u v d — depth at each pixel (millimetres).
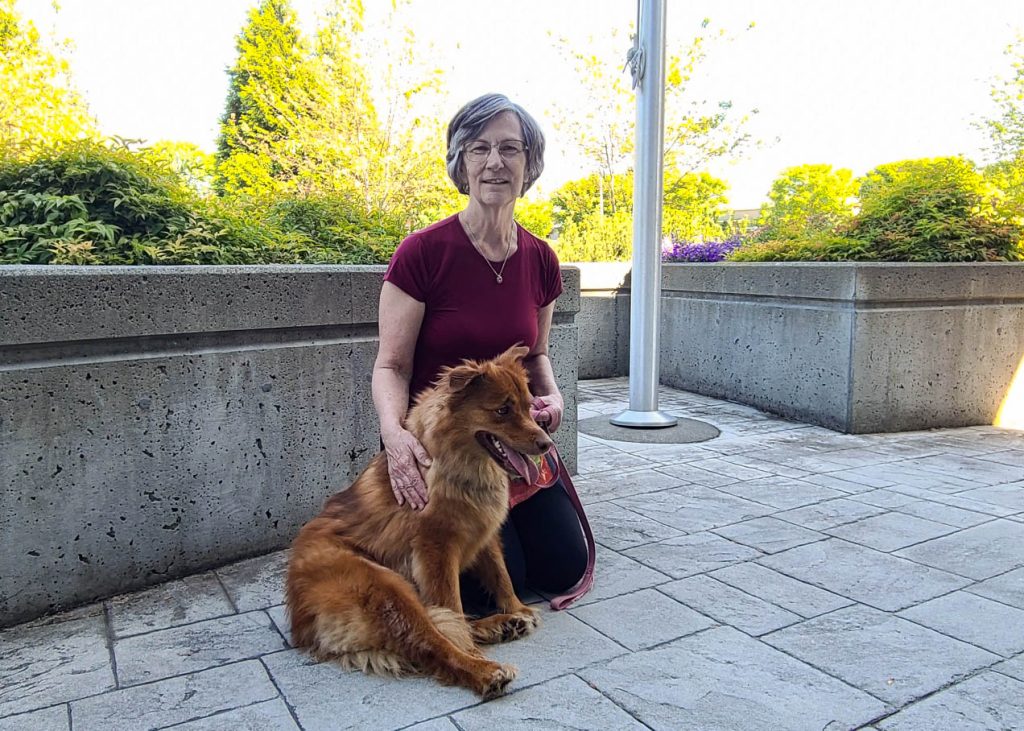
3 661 2479
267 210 5203
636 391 6402
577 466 4961
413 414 2580
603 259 11125
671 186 21172
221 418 3270
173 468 3145
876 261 6688
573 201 27641
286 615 2645
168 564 3172
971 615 2826
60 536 2852
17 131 7914
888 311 6039
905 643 2596
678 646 2572
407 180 17578
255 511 3438
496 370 2406
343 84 17500
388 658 2320
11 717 2127
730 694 2250
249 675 2363
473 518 2502
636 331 6312
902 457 5371
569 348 4688
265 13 19562
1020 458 5344
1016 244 6926
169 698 2227
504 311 2834
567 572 3014
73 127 8734
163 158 4270
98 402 2902
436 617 2375
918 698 2232
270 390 3416
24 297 2668
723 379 7645
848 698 2230
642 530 3820
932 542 3635
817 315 6367
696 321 7977
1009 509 4156
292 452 3531
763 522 3941
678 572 3266
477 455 2463
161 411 3082
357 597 2322
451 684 2281
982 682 2330
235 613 2852
